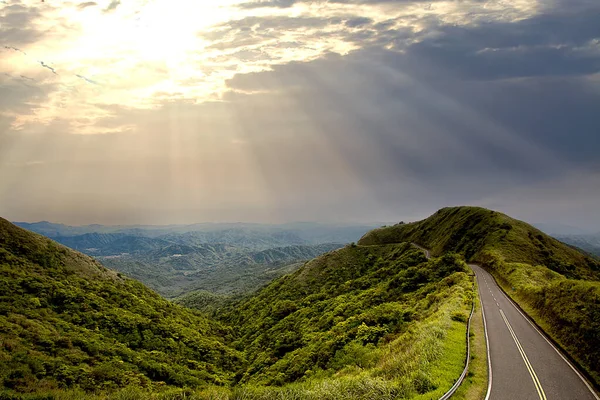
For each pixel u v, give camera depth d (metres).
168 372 49.41
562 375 22.25
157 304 85.62
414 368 20.89
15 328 43.53
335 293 90.38
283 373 44.62
